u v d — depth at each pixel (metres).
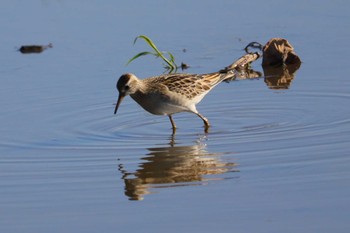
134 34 21.80
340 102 17.05
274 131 15.40
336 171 13.02
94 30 22.17
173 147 14.77
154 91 15.80
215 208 11.77
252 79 19.16
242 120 16.33
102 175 13.38
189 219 11.43
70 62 20.06
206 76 16.44
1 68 19.78
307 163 13.45
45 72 19.41
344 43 20.81
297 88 18.16
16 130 15.95
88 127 16.16
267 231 10.94
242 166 13.53
